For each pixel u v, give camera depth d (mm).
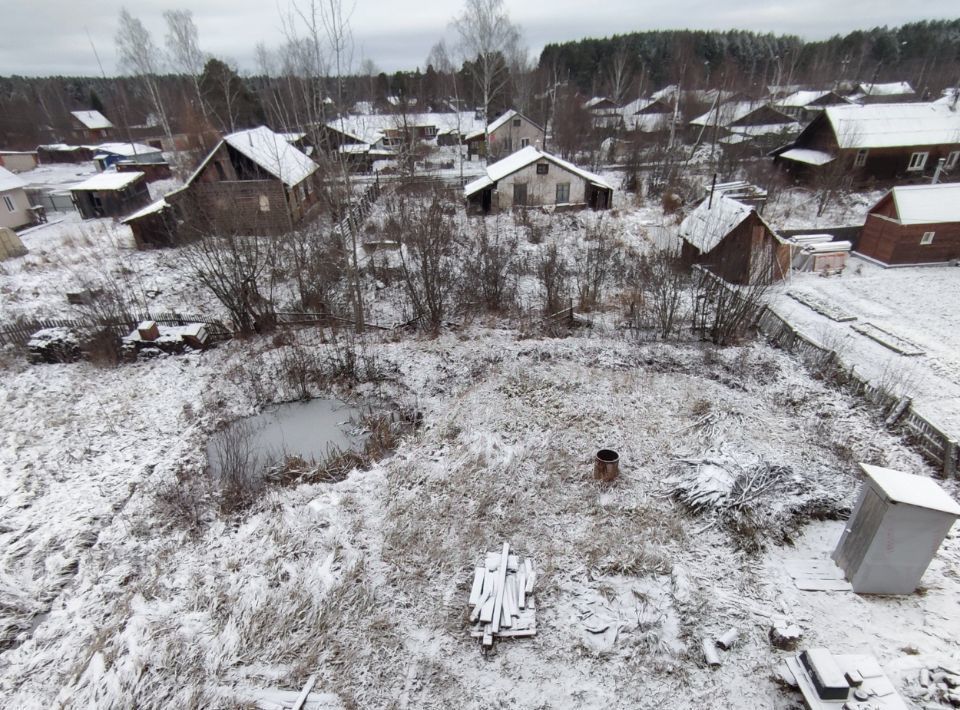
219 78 54000
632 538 10180
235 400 16234
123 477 13031
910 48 99562
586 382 15953
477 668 8070
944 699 7035
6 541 11055
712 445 12758
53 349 18141
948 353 16969
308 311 21000
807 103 63000
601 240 27812
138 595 9531
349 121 53000
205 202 25453
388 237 28656
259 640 8547
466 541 10367
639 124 61000
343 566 9906
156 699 7773
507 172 34344
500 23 48156
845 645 7941
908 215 23719
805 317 20109
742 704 7336
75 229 33906
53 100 86812
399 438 14078
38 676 8305
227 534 11000
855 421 13742
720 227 23156
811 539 9992
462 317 20500
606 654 8125
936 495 7961
